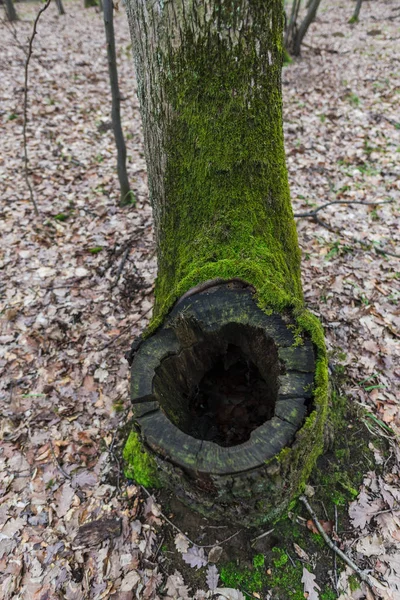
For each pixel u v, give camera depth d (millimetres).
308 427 1659
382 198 5207
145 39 1971
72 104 7957
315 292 3941
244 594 2186
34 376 3508
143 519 2527
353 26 12602
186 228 2297
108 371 3518
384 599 2143
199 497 1836
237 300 2006
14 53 10234
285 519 2375
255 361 2141
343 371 3174
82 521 2586
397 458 2678
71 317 3986
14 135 6812
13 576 2383
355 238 4582
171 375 2068
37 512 2656
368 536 2352
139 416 1811
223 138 2068
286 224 2428
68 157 6352
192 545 2359
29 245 4809
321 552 2293
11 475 2855
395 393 3092
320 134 6719
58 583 2340
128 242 4789
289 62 9711
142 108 2244
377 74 8641
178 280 2227
